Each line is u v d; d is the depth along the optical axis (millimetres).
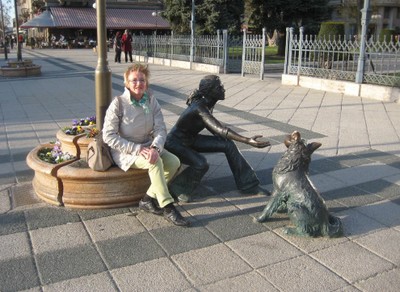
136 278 2969
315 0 24375
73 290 2828
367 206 4242
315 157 5812
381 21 50000
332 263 3186
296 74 13469
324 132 7207
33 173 5137
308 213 3525
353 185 4797
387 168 5371
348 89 11391
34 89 12523
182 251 3340
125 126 3801
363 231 3709
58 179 4035
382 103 10062
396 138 6824
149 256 3260
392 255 3314
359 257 3275
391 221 3914
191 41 19266
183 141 4344
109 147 3910
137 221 3826
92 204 3996
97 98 4426
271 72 18469
